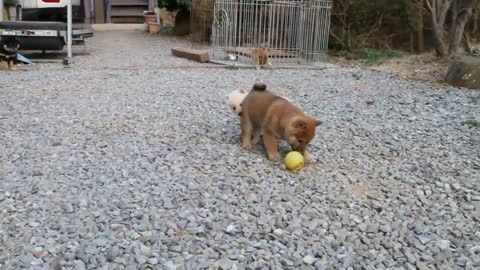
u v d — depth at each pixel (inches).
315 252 44.0
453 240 47.2
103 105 93.7
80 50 175.9
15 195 53.3
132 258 41.9
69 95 101.9
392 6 188.5
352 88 119.1
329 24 174.2
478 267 42.7
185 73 133.7
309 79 130.6
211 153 67.6
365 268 42.0
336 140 75.9
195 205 52.1
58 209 50.3
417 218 51.7
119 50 179.0
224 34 162.9
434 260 43.6
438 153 71.6
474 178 62.4
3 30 141.2
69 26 146.3
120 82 117.5
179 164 63.4
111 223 47.7
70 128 78.1
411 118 91.0
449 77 126.6
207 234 46.4
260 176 60.2
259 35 163.5
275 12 160.6
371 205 54.0
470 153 72.1
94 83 115.4
